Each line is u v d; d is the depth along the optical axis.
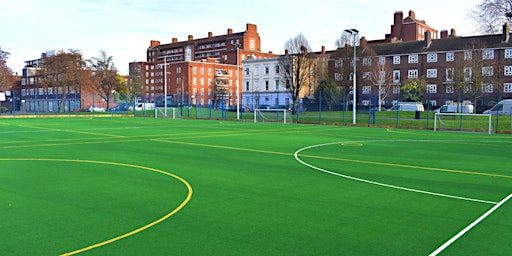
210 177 10.73
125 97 71.62
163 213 7.29
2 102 67.81
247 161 13.62
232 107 67.75
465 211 7.55
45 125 33.59
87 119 45.53
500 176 11.14
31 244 5.73
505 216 7.23
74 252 5.43
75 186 9.55
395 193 8.97
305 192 9.02
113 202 8.06
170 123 37.88
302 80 64.56
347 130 29.59
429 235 6.21
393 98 70.00
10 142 19.62
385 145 19.02
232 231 6.33
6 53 61.53
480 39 63.94
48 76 64.81
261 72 85.38
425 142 20.70
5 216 7.08
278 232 6.30
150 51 133.50
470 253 5.52
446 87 65.75
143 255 5.34
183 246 5.68
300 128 31.61
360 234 6.23
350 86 61.22
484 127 31.86
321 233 6.27
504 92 60.62
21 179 10.38
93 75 67.38
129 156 14.70
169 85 98.38
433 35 103.44
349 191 9.14
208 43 119.38
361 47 64.31
